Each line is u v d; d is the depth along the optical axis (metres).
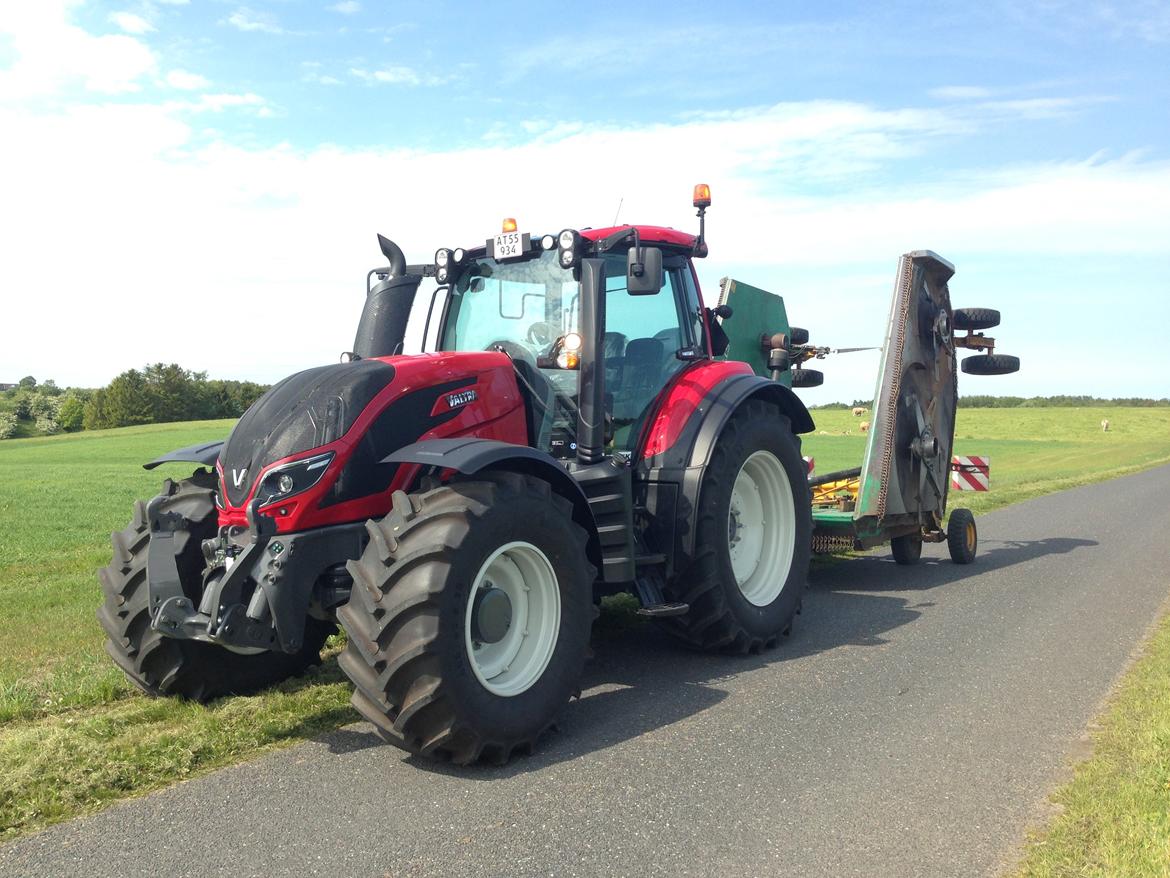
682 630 5.28
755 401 5.68
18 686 4.61
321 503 3.86
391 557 3.63
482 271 5.47
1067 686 4.66
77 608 6.71
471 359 4.54
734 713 4.32
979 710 4.30
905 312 7.46
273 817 3.20
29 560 9.93
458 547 3.58
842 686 4.73
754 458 5.73
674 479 5.14
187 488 4.42
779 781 3.49
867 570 8.40
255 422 4.06
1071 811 3.12
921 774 3.53
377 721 3.62
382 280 5.55
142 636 4.25
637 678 4.96
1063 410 77.44
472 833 3.07
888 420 7.34
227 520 3.94
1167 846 2.77
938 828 3.07
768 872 2.79
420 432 4.20
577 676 4.06
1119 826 2.95
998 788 3.39
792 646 5.63
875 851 2.91
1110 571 8.05
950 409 8.52
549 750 3.88
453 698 3.52
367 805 3.29
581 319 4.85
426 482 4.02
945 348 8.27
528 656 3.97
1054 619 6.19
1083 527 11.32
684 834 3.05
